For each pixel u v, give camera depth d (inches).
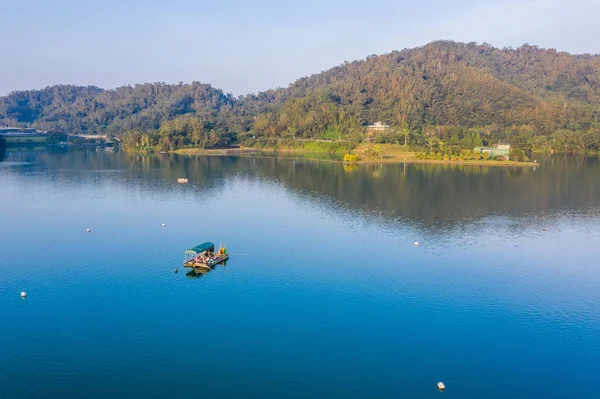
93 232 6304.1
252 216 7293.3
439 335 3676.2
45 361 3302.2
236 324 3809.1
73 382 3080.7
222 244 5841.5
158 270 4943.4
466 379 3149.6
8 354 3380.9
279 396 2955.2
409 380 3127.5
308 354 3400.6
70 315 3949.3
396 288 4517.7
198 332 3686.0
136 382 3080.7
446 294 4394.7
